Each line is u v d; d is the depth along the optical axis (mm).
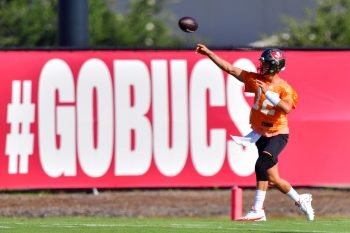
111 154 51562
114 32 91688
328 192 56656
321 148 52688
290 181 52531
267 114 36375
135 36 92938
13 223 37562
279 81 36438
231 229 33594
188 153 51969
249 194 56250
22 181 51000
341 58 52781
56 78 51312
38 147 51156
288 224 35750
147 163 51719
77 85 51406
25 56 51125
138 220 43688
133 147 51688
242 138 36594
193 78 51938
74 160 51344
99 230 33312
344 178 52875
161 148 51781
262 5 100375
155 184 51719
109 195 55375
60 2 62188
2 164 50906
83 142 51406
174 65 51844
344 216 49594
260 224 35938
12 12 89188
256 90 36500
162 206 52031
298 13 99438
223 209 51469
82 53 51500
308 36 86062
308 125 52438
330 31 85188
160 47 51812
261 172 36844
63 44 62000
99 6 92250
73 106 51375
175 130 51844
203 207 51906
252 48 52062
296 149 52469
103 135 51469
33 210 50000
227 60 51875
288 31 91938
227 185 52062
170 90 51844
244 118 52156
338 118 52688
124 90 51656
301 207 37719
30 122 51094
